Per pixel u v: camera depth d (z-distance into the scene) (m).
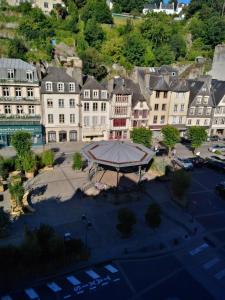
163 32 91.12
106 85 58.09
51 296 21.77
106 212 33.62
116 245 28.08
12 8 81.00
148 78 59.44
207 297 22.72
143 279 24.16
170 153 53.59
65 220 31.41
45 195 36.25
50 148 53.44
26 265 22.98
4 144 52.41
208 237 30.42
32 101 51.94
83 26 85.69
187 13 110.19
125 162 36.59
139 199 37.03
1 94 50.25
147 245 28.44
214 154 55.81
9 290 22.08
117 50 80.88
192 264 26.30
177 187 35.62
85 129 57.50
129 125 60.03
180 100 61.22
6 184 37.66
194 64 83.81
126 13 112.69
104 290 22.72
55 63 71.38
